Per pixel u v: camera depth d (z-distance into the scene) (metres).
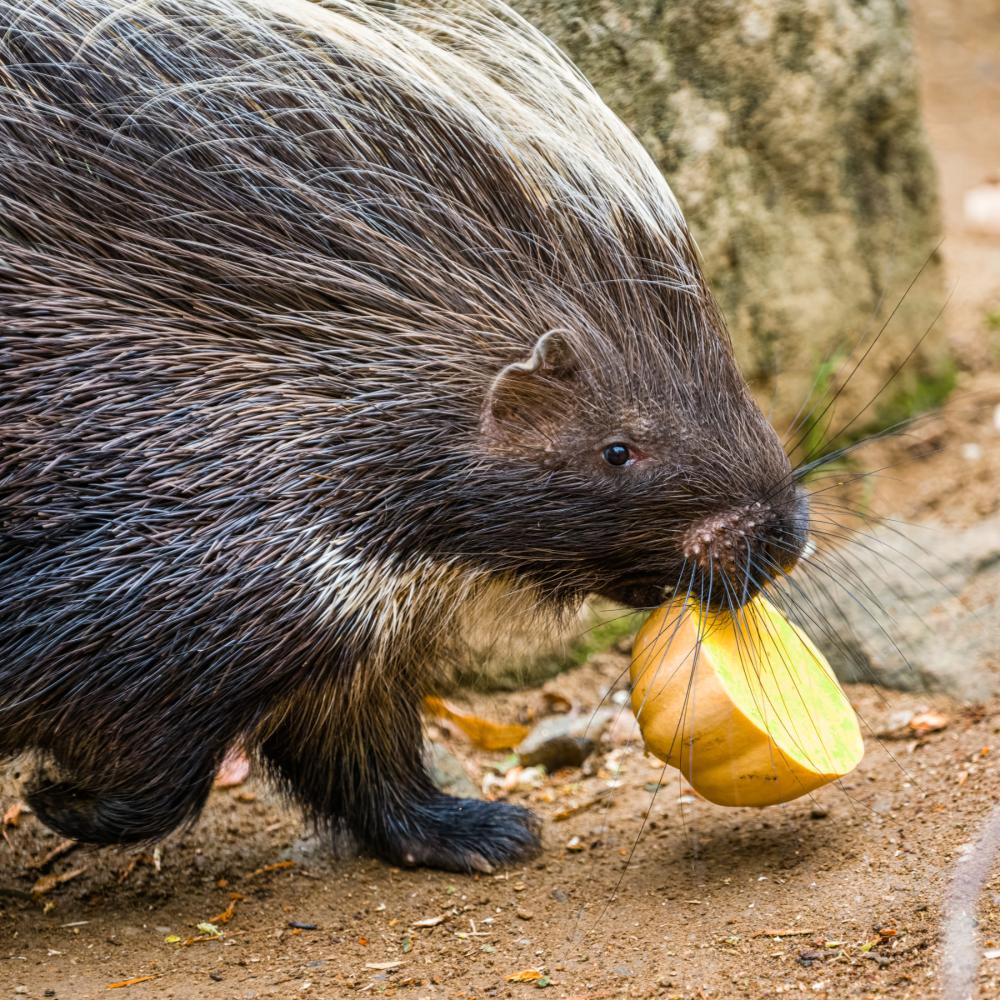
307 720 3.40
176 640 3.01
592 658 4.94
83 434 2.99
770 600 3.57
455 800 3.84
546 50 3.96
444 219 3.25
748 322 5.40
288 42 3.34
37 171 3.08
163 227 3.12
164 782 3.15
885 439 5.84
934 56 11.14
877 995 2.56
